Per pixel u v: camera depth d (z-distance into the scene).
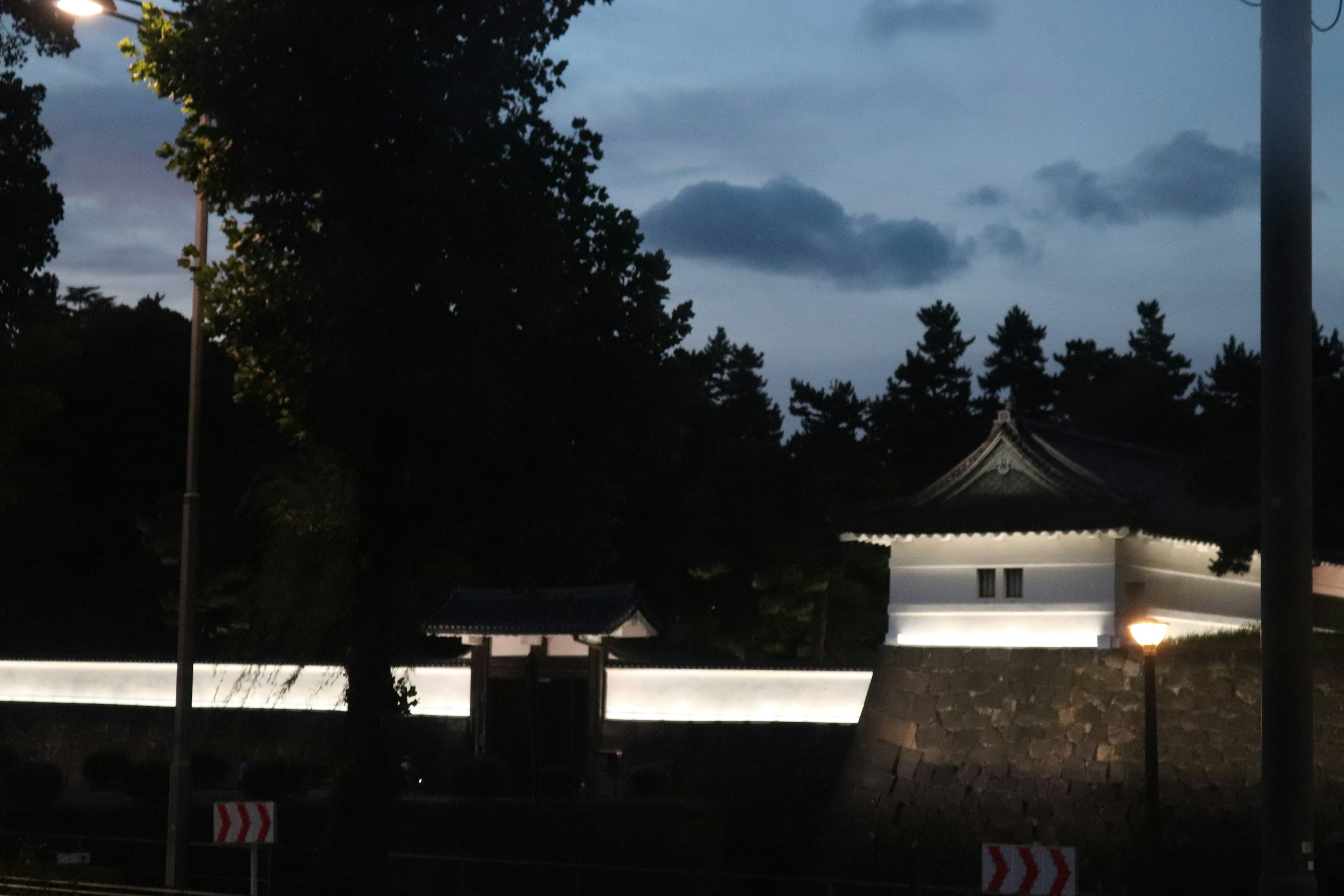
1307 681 8.09
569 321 19.78
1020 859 15.39
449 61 18.77
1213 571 33.88
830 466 54.38
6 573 57.84
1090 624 33.38
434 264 18.36
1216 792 29.61
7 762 40.62
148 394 64.56
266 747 40.03
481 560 20.67
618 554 21.47
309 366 19.00
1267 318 8.29
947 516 35.28
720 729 37.12
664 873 31.06
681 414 21.14
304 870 31.89
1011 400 35.53
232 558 45.44
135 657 42.94
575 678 38.97
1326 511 35.34
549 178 19.80
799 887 34.25
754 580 51.91
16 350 25.39
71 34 23.61
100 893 19.81
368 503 19.95
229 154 18.47
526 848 32.62
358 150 18.36
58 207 23.78
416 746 39.88
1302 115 8.30
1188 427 78.00
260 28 17.59
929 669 35.06
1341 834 27.75
